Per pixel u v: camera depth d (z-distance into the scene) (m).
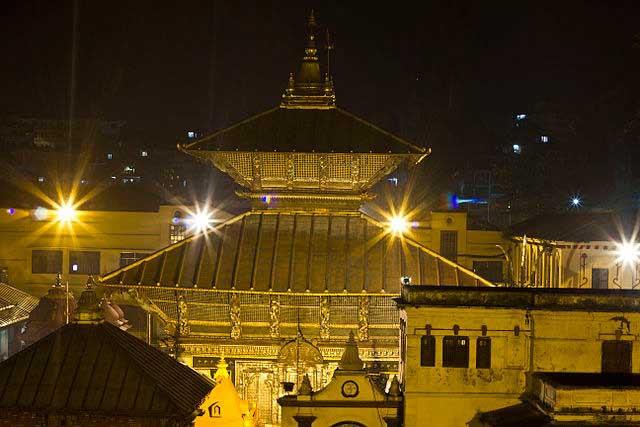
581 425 36.97
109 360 37.38
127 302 50.47
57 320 59.56
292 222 52.78
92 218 76.31
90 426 35.94
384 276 49.59
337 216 53.16
